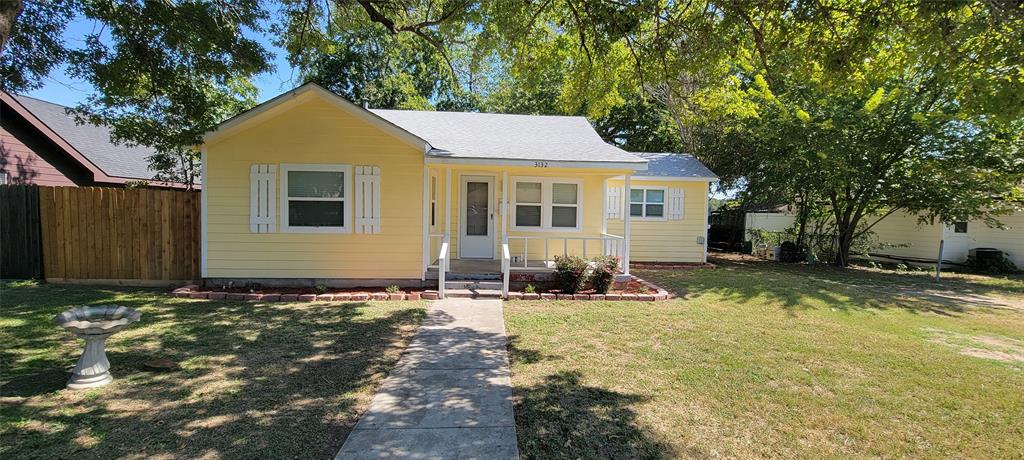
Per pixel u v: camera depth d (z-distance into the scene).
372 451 3.14
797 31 6.09
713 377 4.64
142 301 7.71
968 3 4.85
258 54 8.34
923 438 3.50
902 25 5.57
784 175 14.70
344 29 9.64
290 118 8.70
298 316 6.92
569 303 8.11
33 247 9.11
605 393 4.21
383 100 21.95
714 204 28.83
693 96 14.08
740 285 10.16
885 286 10.59
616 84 9.95
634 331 6.33
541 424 3.59
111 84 7.61
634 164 9.11
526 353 5.35
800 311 7.71
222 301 7.84
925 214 15.79
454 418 3.67
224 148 8.66
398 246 8.98
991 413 3.93
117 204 8.99
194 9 7.53
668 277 11.38
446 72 22.27
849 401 4.12
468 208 11.09
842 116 13.19
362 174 8.84
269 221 8.77
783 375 4.73
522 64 9.04
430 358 5.13
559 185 11.17
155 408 3.76
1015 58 5.00
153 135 8.43
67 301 7.47
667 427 3.58
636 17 6.29
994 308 8.30
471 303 8.02
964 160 12.39
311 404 3.89
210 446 3.19
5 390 4.05
